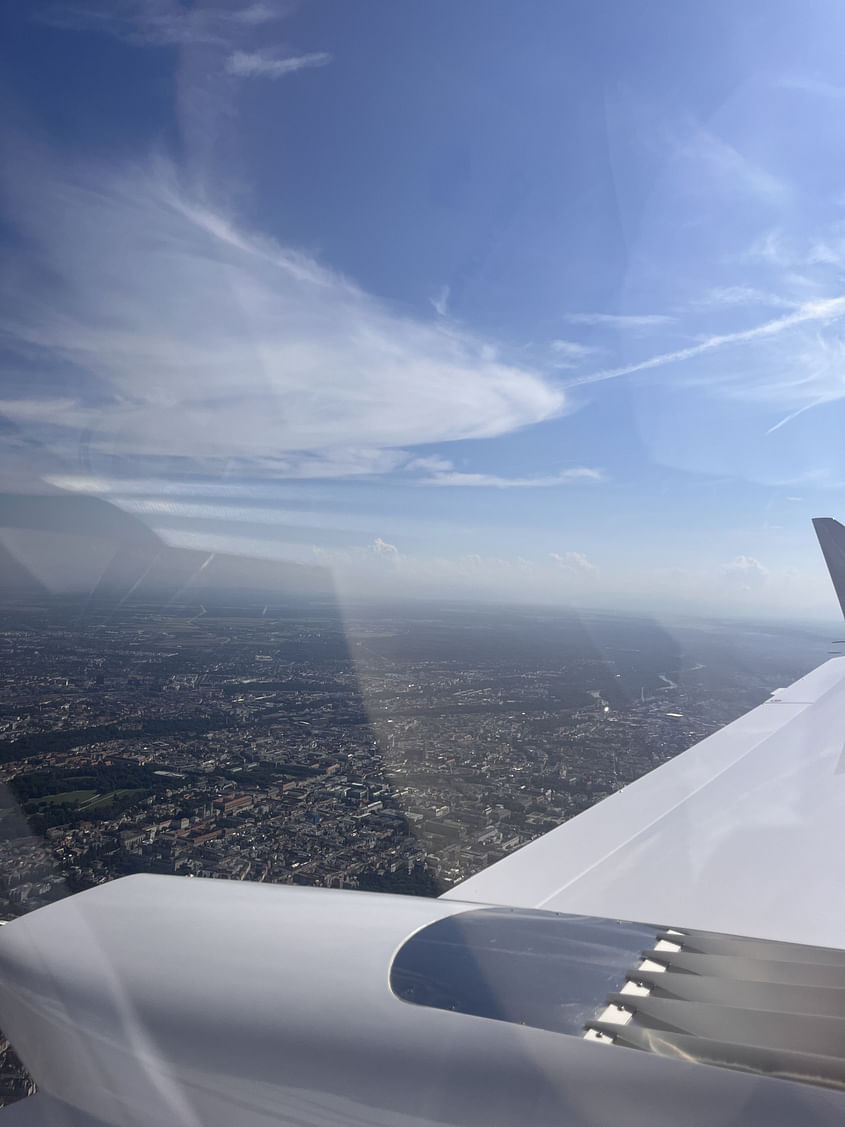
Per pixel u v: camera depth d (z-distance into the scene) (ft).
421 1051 2.65
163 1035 2.90
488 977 3.12
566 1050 2.58
